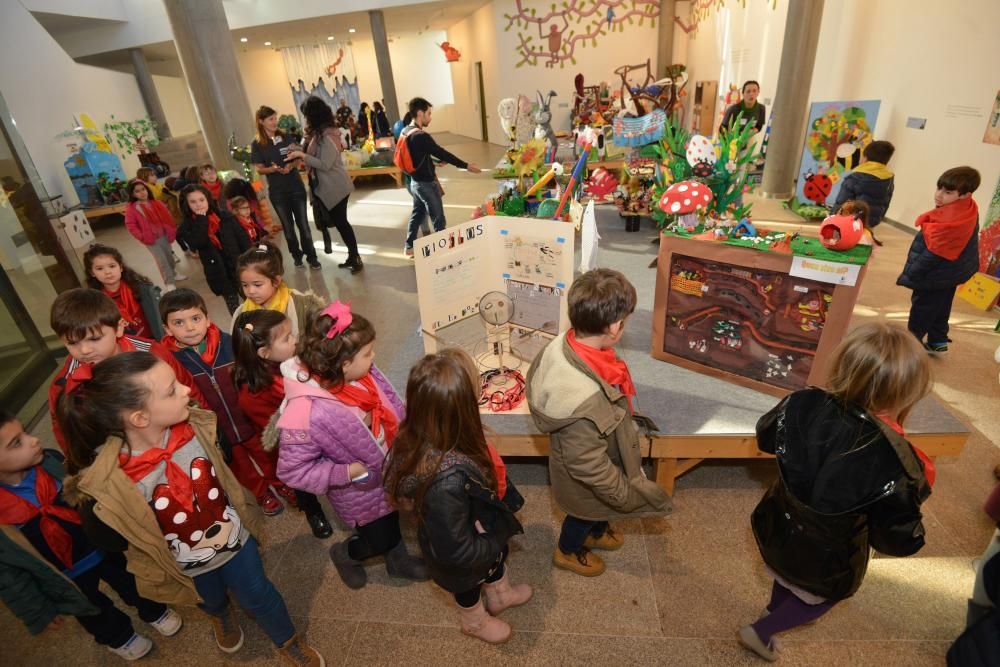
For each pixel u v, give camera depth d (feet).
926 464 4.10
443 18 44.11
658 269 8.13
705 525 7.14
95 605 5.40
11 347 11.93
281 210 16.33
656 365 8.66
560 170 11.03
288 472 4.83
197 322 6.41
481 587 5.83
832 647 5.59
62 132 26.68
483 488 4.27
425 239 7.04
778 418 4.51
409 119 15.40
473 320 8.20
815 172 19.16
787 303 6.96
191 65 21.66
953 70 15.12
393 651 5.88
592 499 5.45
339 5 33.96
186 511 4.58
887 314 11.78
